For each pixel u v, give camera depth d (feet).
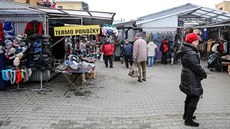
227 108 22.36
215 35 62.18
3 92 28.94
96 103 24.44
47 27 33.55
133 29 60.95
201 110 21.74
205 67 51.55
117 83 34.58
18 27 33.60
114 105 23.71
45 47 29.73
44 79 34.45
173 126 18.03
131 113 21.31
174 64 58.03
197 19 67.82
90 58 40.16
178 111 21.59
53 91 29.55
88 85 33.19
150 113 21.21
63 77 38.75
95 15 35.63
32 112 21.65
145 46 35.19
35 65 29.68
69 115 20.88
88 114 21.15
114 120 19.63
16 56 29.04
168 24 60.64
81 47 49.34
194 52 16.98
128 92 29.04
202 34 64.69
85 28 30.35
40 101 25.14
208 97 26.40
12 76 28.86
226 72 44.73
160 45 60.03
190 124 17.90
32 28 32.55
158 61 62.18
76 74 32.50
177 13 60.44
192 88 16.93
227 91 29.40
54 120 19.69
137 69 35.50
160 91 29.43
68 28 30.27
